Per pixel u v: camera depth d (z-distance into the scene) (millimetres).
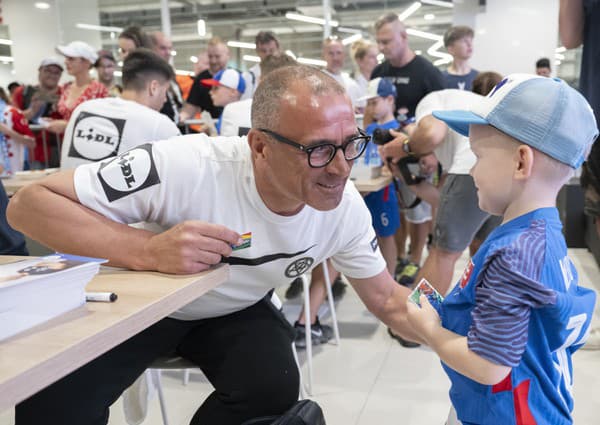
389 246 3090
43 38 8758
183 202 1080
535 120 897
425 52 7992
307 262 1241
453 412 1151
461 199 2346
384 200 2963
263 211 1084
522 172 913
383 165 2975
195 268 915
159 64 2377
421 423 1920
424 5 7812
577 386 2105
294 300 3281
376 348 2574
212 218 1097
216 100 3314
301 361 2455
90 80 3777
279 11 8445
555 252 907
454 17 7355
